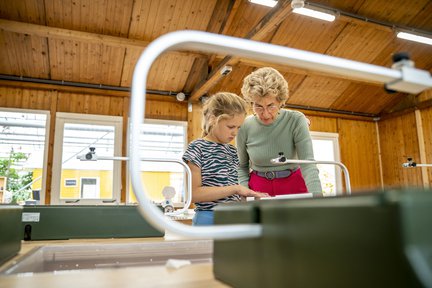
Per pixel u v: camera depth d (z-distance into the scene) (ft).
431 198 1.00
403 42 20.18
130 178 1.42
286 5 13.07
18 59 17.93
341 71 1.51
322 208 1.25
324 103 24.57
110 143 20.07
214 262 2.01
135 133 1.42
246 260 1.67
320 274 1.23
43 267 3.50
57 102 19.35
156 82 20.57
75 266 3.56
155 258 3.84
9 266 2.54
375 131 26.81
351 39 19.63
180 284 1.87
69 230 4.54
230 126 4.75
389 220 0.99
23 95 18.86
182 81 20.77
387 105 25.84
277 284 1.44
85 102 19.81
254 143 6.17
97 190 19.58
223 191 4.43
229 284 1.82
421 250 0.95
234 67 19.99
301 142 5.84
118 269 2.26
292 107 23.89
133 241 4.19
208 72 19.11
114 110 20.20
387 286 0.99
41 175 19.11
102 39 16.80
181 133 21.72
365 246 1.07
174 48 1.49
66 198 19.04
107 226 4.67
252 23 17.56
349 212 1.14
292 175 6.00
